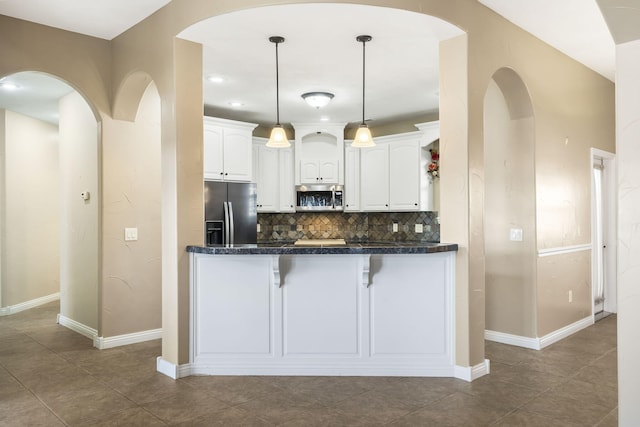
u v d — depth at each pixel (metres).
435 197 6.37
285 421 2.70
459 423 2.67
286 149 6.81
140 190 4.57
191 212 3.53
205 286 3.50
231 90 5.16
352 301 3.44
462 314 3.40
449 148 3.50
